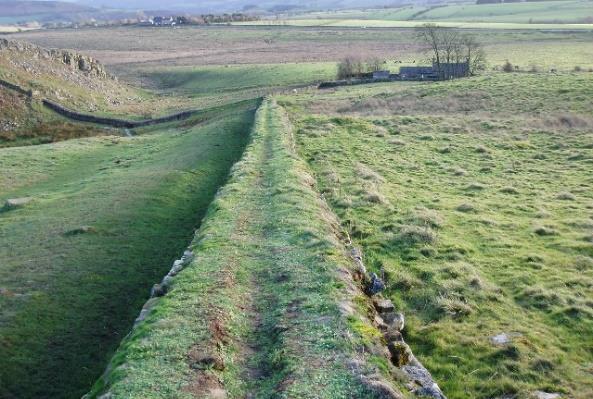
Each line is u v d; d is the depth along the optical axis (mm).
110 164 48812
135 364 12383
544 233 25375
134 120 81125
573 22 185625
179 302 15250
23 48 100500
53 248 25750
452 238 24625
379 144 43781
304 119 52344
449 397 14172
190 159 42781
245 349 13547
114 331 19031
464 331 17078
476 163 38812
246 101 74125
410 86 79812
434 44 100250
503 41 148000
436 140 45156
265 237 20859
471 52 109000
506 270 21562
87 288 21625
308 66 126812
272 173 30359
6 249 26219
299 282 16641
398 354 13758
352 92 79375
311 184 29828
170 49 197375
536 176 35375
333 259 18141
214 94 109375
